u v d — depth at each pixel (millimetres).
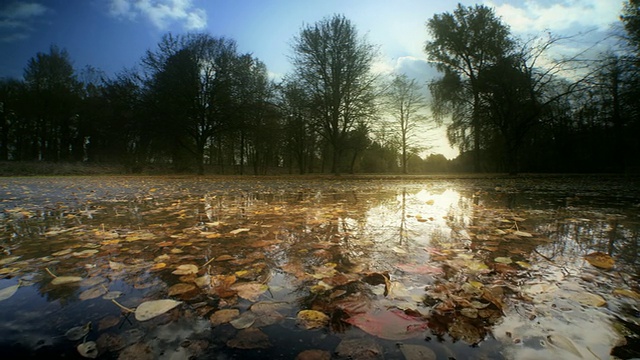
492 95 18188
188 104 22000
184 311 1143
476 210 4004
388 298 1255
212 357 862
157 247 2125
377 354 876
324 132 21391
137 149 27547
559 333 984
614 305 1193
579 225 2926
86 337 960
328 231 2664
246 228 2781
